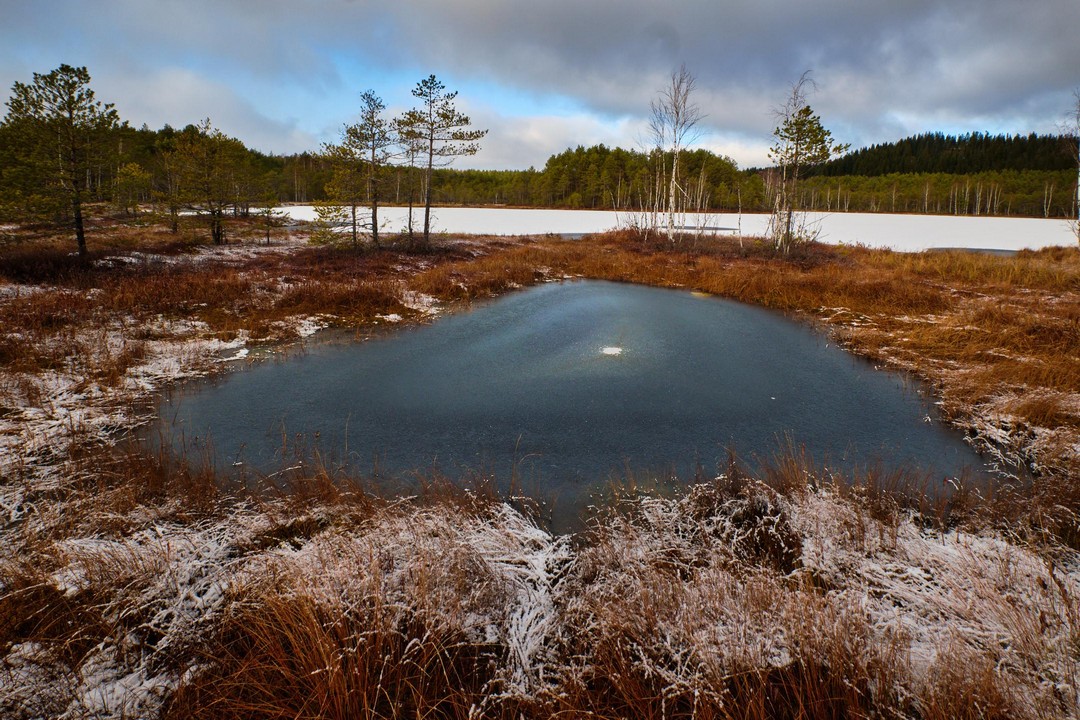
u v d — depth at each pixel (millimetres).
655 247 29297
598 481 5891
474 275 19375
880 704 2713
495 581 3775
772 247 27000
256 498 5203
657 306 15516
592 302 16031
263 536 4469
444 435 7004
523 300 16375
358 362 9992
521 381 9070
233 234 31484
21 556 3939
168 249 22703
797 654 2980
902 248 34125
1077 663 2912
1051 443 6387
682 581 3844
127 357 9211
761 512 4875
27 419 6762
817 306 15219
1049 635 3145
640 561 4125
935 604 3553
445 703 2926
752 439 6977
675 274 20594
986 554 4164
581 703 2887
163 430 6891
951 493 5492
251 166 33562
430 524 4535
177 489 5242
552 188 86188
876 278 18250
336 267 20203
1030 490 5375
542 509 5297
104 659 3086
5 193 15688
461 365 9922
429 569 3686
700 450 6660
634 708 2799
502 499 5445
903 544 4316
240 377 9008
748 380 9266
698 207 47969
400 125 24422
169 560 3859
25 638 3180
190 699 2859
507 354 10609
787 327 13203
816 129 23875
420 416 7590
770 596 3455
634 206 74062
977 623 3328
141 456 5969
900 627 3246
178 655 3146
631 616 3371
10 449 5898
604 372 9531
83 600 3518
